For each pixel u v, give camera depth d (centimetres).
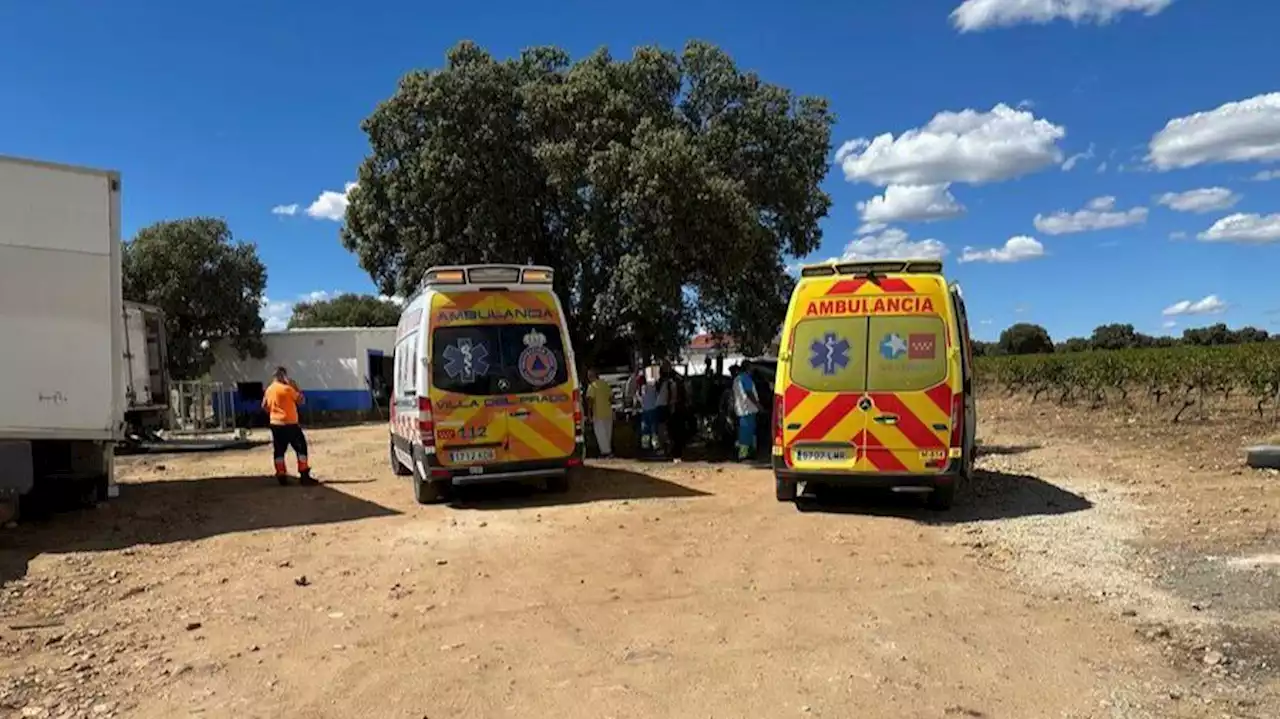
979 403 2894
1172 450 1347
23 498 1059
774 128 1811
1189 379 2012
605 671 482
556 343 1117
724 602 609
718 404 1688
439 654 519
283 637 563
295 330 3403
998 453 1432
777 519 909
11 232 977
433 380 1066
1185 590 604
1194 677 451
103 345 1041
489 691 458
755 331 2109
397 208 1712
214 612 628
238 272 3400
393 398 1441
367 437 2366
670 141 1491
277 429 1309
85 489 1122
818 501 1014
